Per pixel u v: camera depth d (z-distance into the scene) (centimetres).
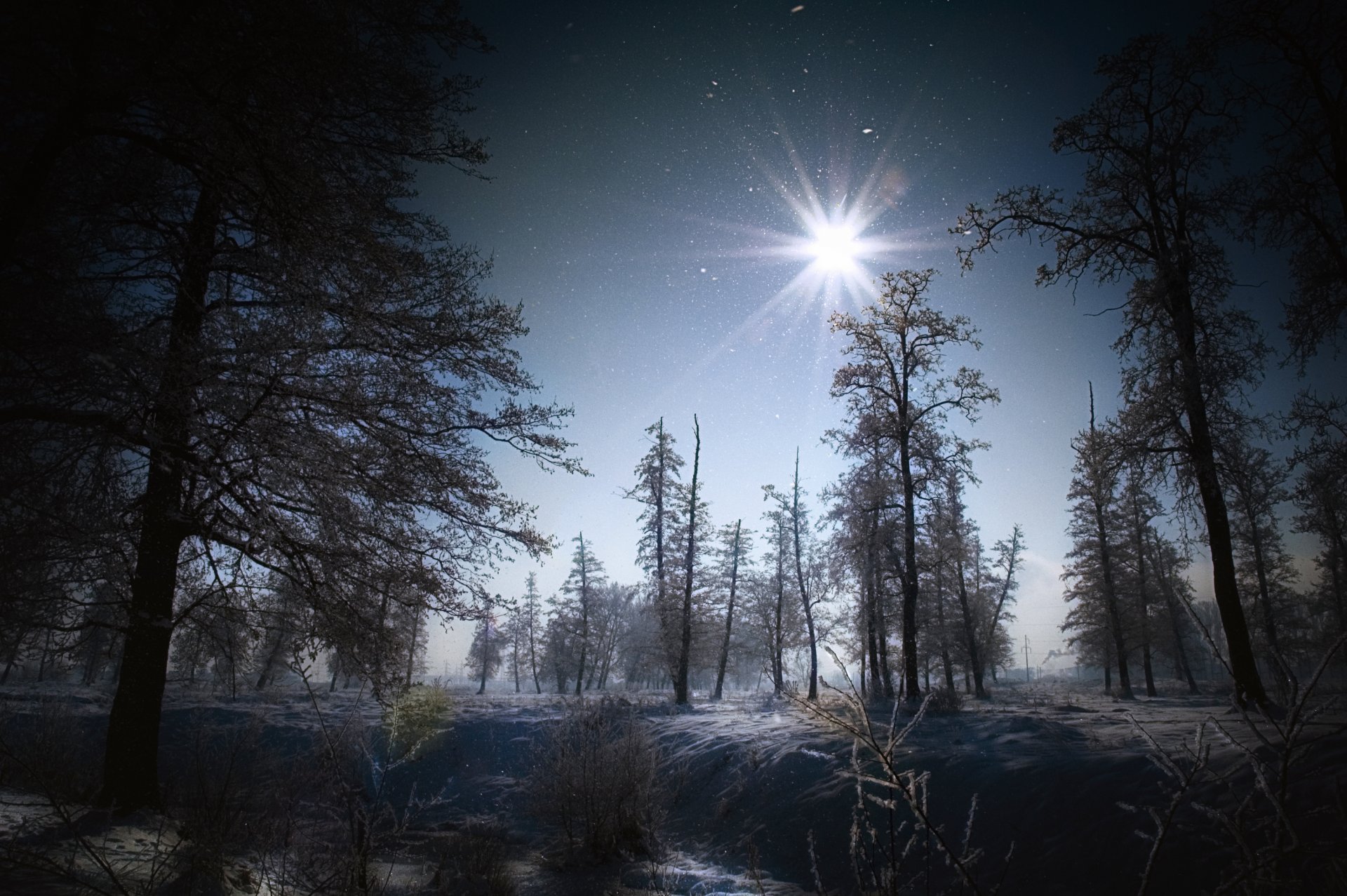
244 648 835
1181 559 3322
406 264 807
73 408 586
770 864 948
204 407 636
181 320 683
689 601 2977
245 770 722
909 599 1950
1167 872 581
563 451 934
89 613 672
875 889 254
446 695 1773
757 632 4159
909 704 1661
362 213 728
